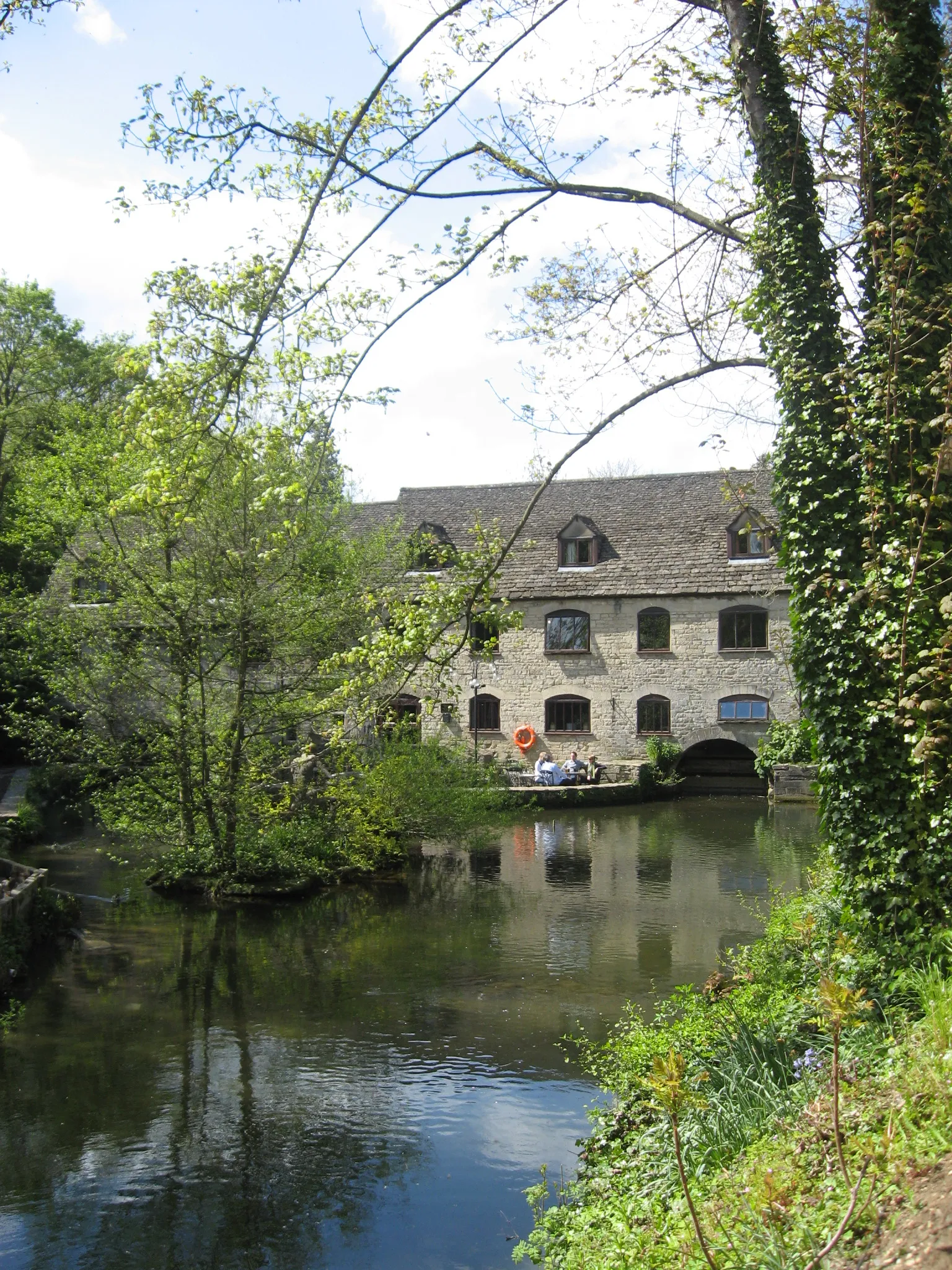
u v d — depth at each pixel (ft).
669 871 61.21
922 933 21.93
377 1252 20.16
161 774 57.26
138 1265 19.90
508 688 115.44
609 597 112.47
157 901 53.78
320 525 60.18
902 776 23.32
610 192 29.68
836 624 24.34
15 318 107.14
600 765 107.24
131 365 24.57
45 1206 22.33
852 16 26.53
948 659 20.63
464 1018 33.81
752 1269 11.27
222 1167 24.00
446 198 26.94
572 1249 16.21
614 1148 20.35
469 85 25.04
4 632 62.13
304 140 24.03
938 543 22.93
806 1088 17.58
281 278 22.95
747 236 28.60
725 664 109.09
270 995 36.70
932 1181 11.39
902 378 23.88
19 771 95.50
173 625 53.98
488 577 29.35
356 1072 29.43
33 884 45.16
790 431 26.20
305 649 55.88
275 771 58.85
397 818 61.87
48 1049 31.50
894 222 23.73
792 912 29.50
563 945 43.24
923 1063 14.58
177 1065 30.12
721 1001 24.26
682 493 118.32
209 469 25.11
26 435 104.37
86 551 58.39
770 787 103.71
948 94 27.45
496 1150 24.45
